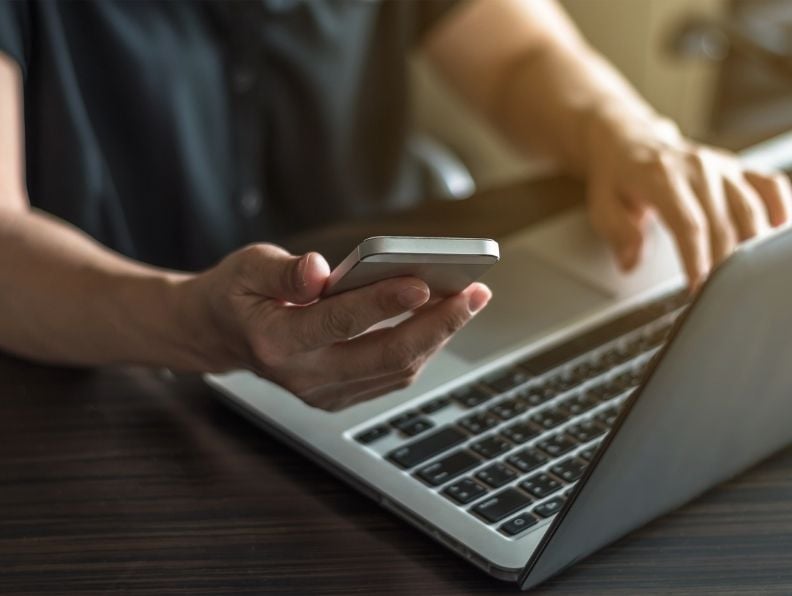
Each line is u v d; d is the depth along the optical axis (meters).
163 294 0.65
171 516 0.59
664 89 2.11
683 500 0.58
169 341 0.65
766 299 0.50
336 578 0.55
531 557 0.52
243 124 1.20
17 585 0.54
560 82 1.11
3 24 0.95
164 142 1.15
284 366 0.57
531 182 1.00
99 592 0.54
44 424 0.67
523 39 1.19
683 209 0.81
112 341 0.67
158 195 1.17
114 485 0.62
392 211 0.95
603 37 2.08
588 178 0.98
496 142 2.14
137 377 0.72
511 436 0.63
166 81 1.13
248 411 0.66
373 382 0.59
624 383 0.69
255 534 0.58
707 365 0.50
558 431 0.64
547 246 0.88
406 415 0.65
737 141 1.03
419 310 0.57
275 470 0.63
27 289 0.70
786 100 1.60
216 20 1.15
